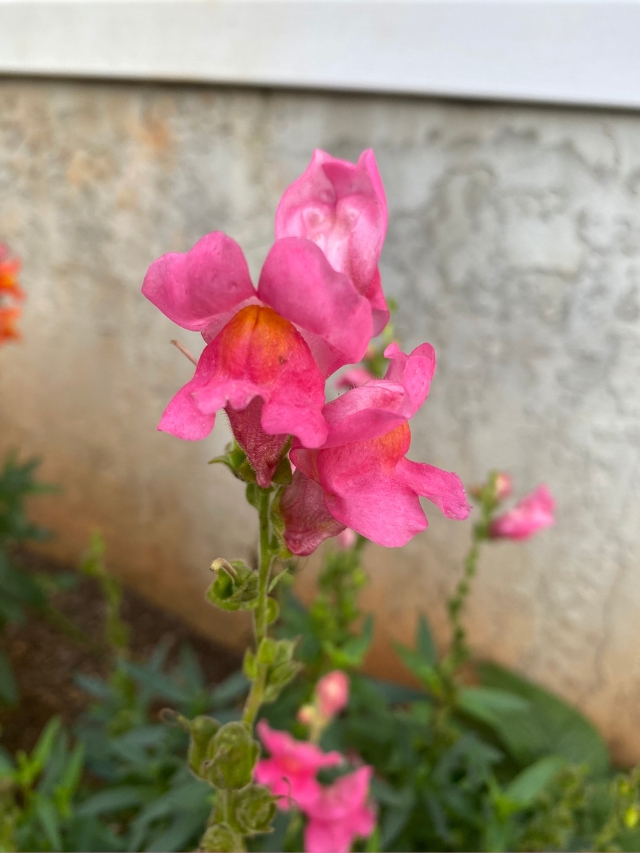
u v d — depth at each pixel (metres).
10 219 0.41
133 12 0.32
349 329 0.09
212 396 0.09
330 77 0.30
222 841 0.12
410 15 0.28
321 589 0.27
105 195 0.38
